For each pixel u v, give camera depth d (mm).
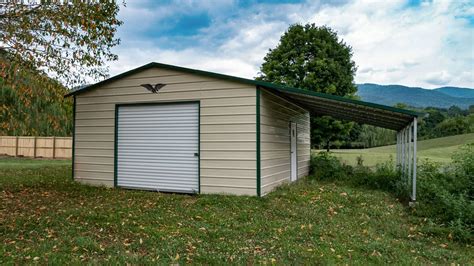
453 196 6000
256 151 7266
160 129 8281
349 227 5152
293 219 5531
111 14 8461
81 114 9188
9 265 3400
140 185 8477
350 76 19969
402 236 4812
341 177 10961
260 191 7273
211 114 7699
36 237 4371
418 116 6691
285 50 20438
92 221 5164
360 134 26094
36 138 19953
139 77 8500
